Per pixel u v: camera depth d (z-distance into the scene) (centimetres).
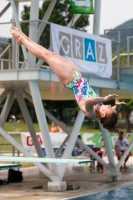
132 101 5916
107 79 2255
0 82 2034
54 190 1969
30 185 2195
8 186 2164
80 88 1048
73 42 2033
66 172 2808
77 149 3125
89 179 2436
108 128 1031
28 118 2436
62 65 1051
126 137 3909
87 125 9338
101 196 1864
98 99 944
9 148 4222
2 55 2139
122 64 2575
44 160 1045
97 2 2284
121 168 2983
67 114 10650
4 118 2341
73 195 1878
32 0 1969
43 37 2495
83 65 2083
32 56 1941
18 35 1070
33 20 1938
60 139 3503
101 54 2217
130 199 1794
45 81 1948
